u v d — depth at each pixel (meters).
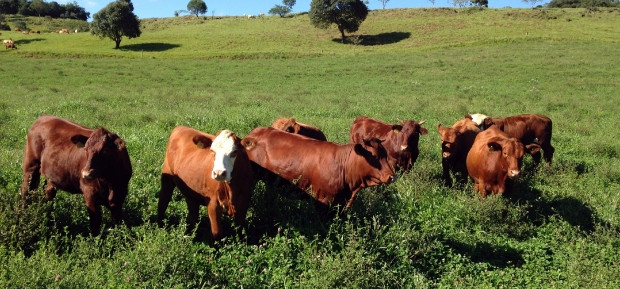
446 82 37.12
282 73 43.06
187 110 18.36
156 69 44.19
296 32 88.25
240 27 96.44
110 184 6.83
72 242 6.37
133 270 5.37
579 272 6.49
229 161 6.25
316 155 7.46
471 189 9.78
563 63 43.41
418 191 9.23
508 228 8.09
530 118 12.00
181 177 7.11
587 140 15.40
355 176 7.19
